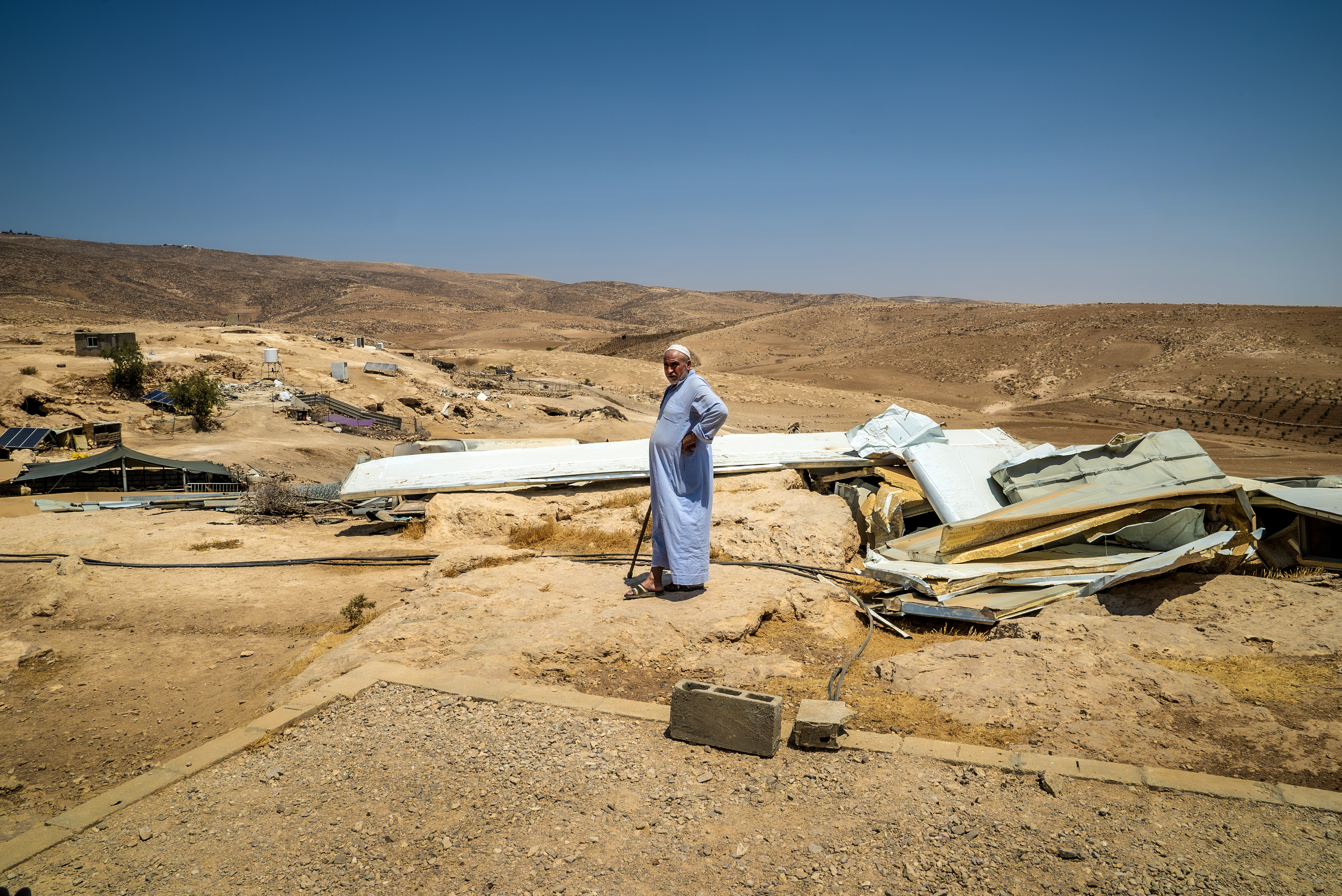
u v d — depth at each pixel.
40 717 7.41
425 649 7.19
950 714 5.82
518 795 4.76
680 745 5.37
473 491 15.38
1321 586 10.31
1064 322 157.62
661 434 7.82
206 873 4.15
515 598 8.19
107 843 4.46
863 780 4.86
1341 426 90.62
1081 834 4.22
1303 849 4.02
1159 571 8.84
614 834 4.36
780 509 12.08
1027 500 12.46
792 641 7.70
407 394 71.88
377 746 5.43
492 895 3.88
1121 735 5.33
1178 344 134.12
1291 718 5.60
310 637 9.37
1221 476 11.41
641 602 7.93
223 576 11.70
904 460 15.12
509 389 91.00
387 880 4.02
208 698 7.79
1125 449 12.47
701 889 3.88
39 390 52.62
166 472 34.12
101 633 9.72
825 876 3.94
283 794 4.89
